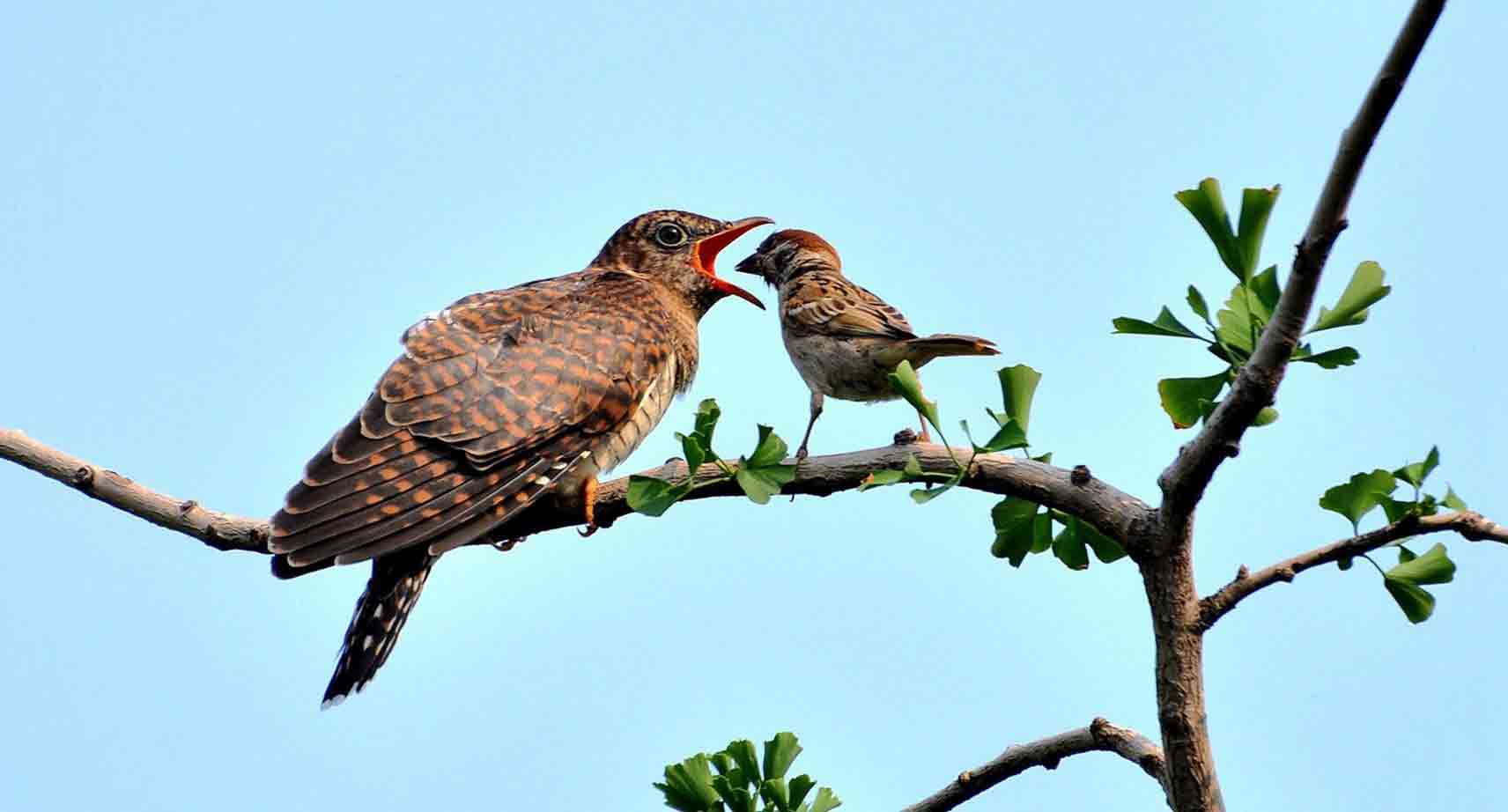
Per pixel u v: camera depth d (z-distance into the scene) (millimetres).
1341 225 6629
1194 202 7805
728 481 8836
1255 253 7777
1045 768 8375
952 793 8531
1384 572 7703
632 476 8727
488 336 11500
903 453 8797
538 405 11188
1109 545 8797
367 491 10422
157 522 10156
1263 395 7070
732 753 8320
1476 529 7492
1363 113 6289
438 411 10883
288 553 9945
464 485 10750
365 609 10594
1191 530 7641
